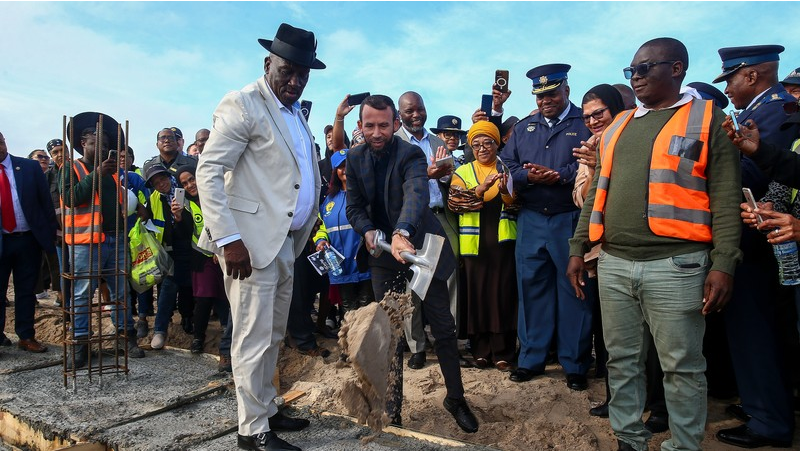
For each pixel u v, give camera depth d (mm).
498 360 4988
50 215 5480
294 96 3322
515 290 4980
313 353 5484
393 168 3709
